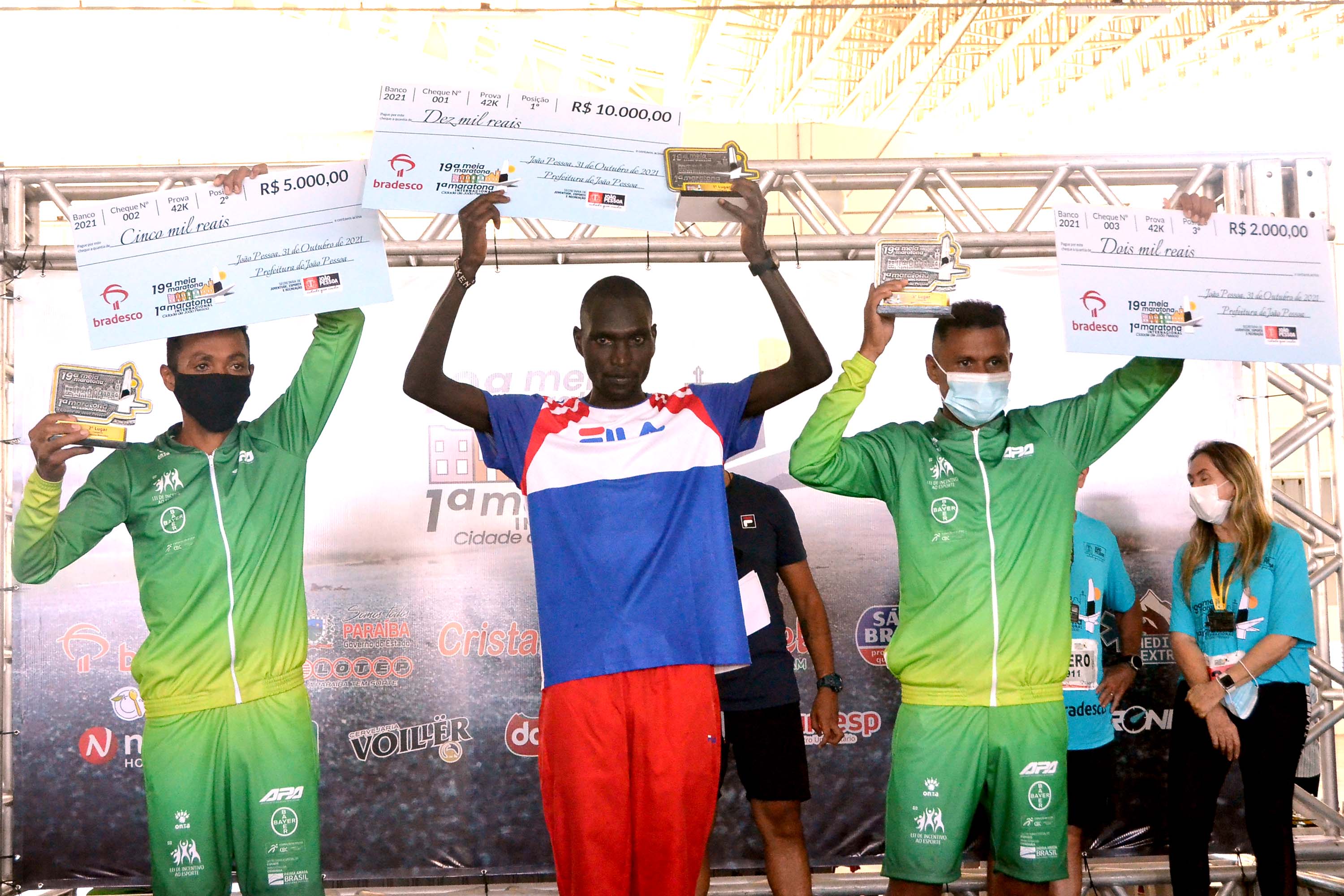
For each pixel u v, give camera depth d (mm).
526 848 3619
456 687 3637
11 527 3512
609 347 2279
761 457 3732
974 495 2615
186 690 2760
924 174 3764
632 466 2281
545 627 2246
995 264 3775
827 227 3814
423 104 2621
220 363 2910
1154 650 3721
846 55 9703
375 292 2760
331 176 2775
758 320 3740
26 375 3535
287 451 2938
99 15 9289
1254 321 2723
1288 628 3055
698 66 9406
